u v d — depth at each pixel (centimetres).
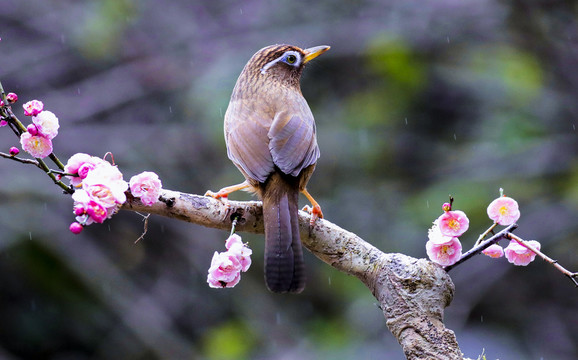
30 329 1390
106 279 1436
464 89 1608
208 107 1491
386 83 1575
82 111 1587
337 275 1397
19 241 1394
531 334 1420
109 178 487
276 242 595
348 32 1611
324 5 1666
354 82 1598
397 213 1442
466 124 1583
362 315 1325
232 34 1664
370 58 1577
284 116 725
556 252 1439
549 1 1573
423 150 1540
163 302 1468
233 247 537
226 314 1456
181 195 571
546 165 1484
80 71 1647
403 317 549
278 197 621
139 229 1519
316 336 1322
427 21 1636
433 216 1405
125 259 1514
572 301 1433
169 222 1520
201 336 1440
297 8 1672
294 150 691
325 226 600
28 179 1437
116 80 1619
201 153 1523
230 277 534
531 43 1603
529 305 1443
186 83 1625
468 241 1395
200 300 1474
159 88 1630
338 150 1506
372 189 1482
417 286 550
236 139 716
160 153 1531
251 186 699
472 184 1452
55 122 500
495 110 1580
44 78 1620
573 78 1579
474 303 1397
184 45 1656
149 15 1677
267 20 1669
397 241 1399
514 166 1476
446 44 1633
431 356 539
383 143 1522
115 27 1617
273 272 589
